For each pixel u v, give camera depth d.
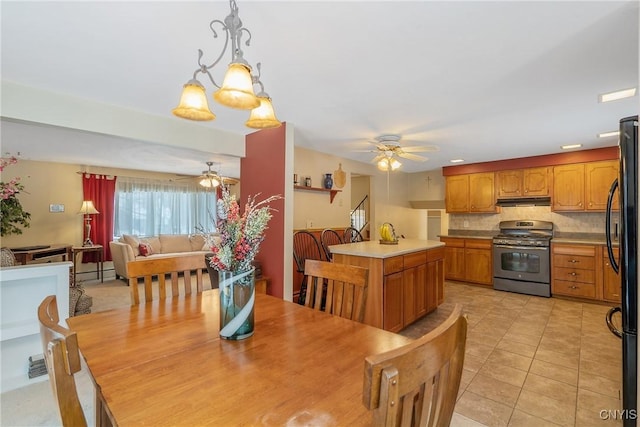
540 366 2.50
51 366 0.73
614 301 4.07
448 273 5.62
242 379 0.96
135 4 1.39
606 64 1.96
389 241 3.76
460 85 2.30
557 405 1.99
